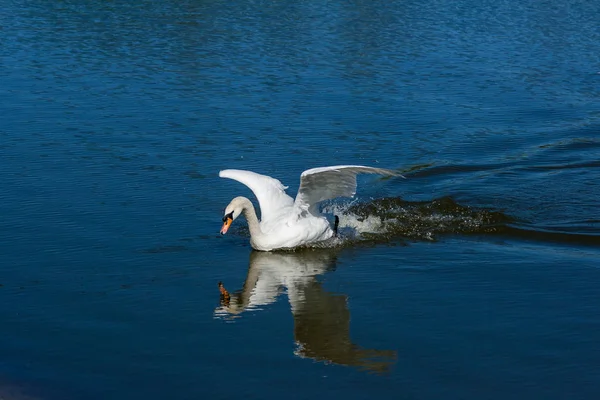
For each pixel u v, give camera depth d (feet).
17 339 32.63
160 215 45.34
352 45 83.76
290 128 59.57
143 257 40.45
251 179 43.19
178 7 99.86
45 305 35.42
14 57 77.25
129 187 48.73
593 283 37.70
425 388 29.43
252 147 55.77
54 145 55.11
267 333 33.37
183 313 35.01
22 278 37.81
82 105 63.87
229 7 100.01
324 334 33.27
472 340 32.71
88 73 72.84
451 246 42.47
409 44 84.58
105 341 32.60
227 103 65.05
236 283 38.11
